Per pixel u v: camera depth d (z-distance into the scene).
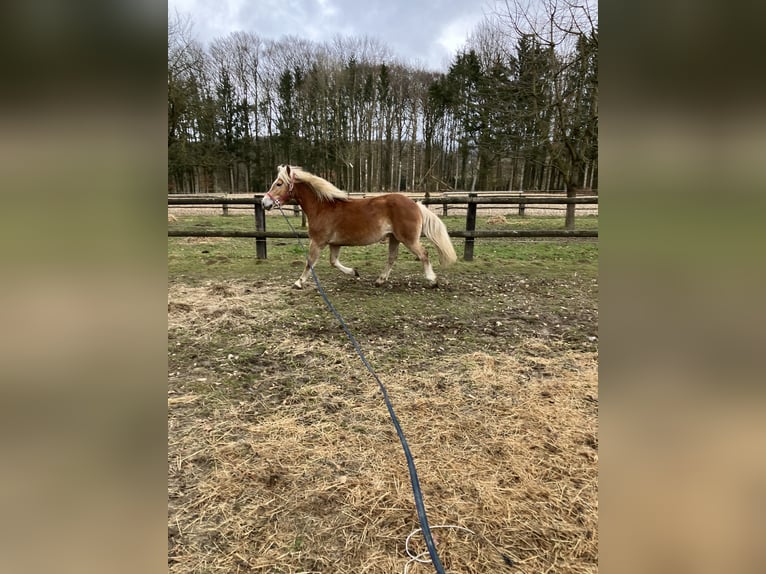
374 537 1.45
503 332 3.36
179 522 1.50
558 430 2.04
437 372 2.64
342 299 4.17
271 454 1.86
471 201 5.91
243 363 2.77
